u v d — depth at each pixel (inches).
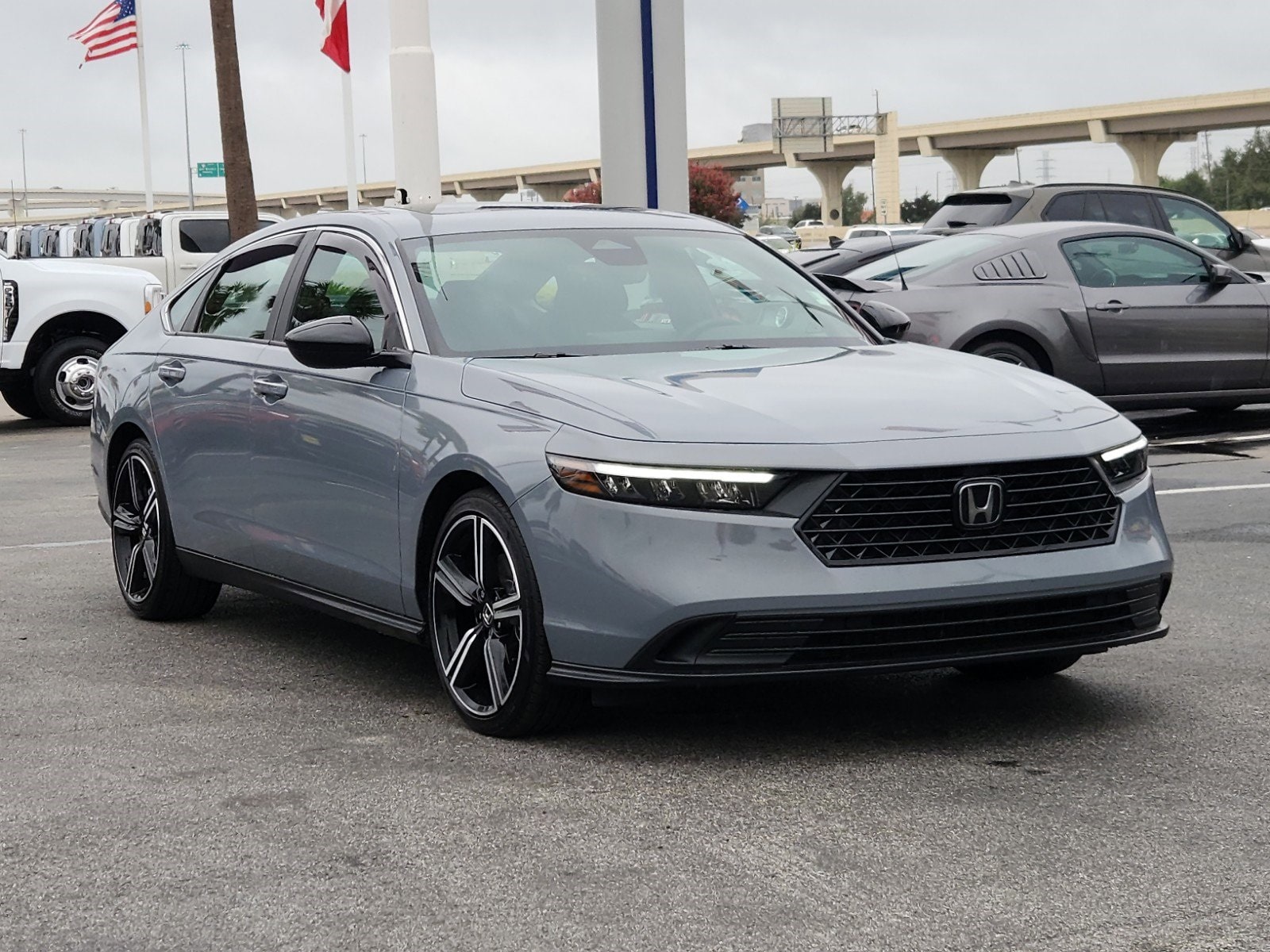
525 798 159.6
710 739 178.7
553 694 174.6
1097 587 168.6
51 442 561.6
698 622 159.8
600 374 183.8
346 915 130.5
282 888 136.9
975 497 164.2
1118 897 129.9
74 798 163.3
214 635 245.0
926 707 191.0
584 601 165.6
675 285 216.4
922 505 163.9
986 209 621.3
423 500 187.3
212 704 201.3
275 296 232.2
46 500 403.5
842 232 3826.3
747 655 161.0
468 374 188.1
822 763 169.0
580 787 162.7
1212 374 451.2
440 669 187.9
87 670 222.5
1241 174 5044.3
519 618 175.3
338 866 141.9
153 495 253.0
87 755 179.0
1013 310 432.8
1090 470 171.6
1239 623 232.5
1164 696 193.6
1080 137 4301.2
